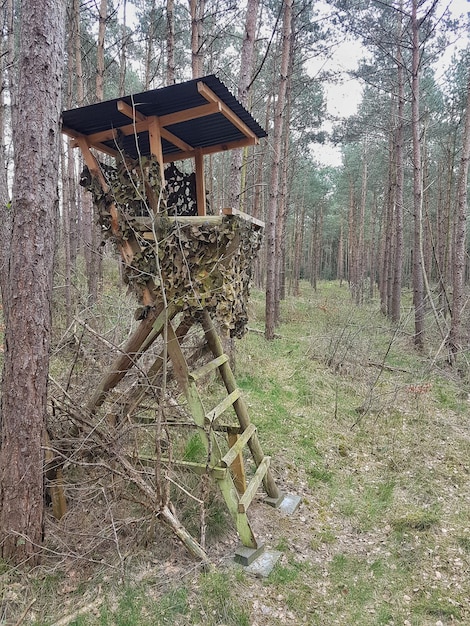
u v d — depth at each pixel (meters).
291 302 17.22
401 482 4.64
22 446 2.88
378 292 25.95
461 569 3.36
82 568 2.98
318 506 4.16
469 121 8.84
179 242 3.06
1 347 6.27
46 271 2.89
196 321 3.59
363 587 3.14
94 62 12.56
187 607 2.71
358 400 7.01
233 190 6.92
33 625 2.52
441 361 8.66
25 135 2.75
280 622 2.73
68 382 3.85
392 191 16.11
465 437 5.70
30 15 2.72
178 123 3.52
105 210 3.38
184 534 3.10
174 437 4.45
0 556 2.92
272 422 5.74
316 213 29.62
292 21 11.51
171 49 7.42
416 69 9.53
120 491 3.38
